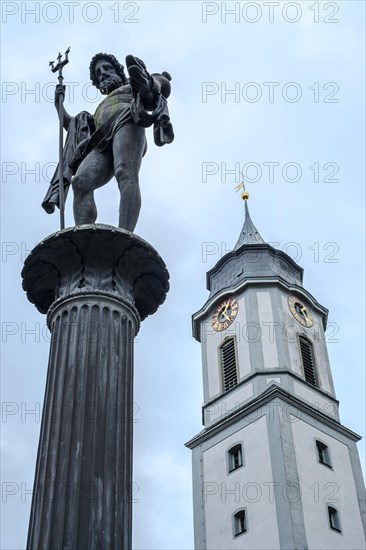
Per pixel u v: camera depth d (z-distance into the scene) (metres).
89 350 7.65
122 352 7.80
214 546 45.50
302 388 51.31
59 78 10.14
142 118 9.03
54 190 9.48
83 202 9.16
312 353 54.53
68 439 7.10
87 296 7.97
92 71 10.44
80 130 9.61
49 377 7.67
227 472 48.44
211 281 60.22
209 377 54.25
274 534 43.06
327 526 44.44
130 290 8.30
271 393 49.06
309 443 48.28
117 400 7.46
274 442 47.09
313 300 57.25
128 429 7.44
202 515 47.56
